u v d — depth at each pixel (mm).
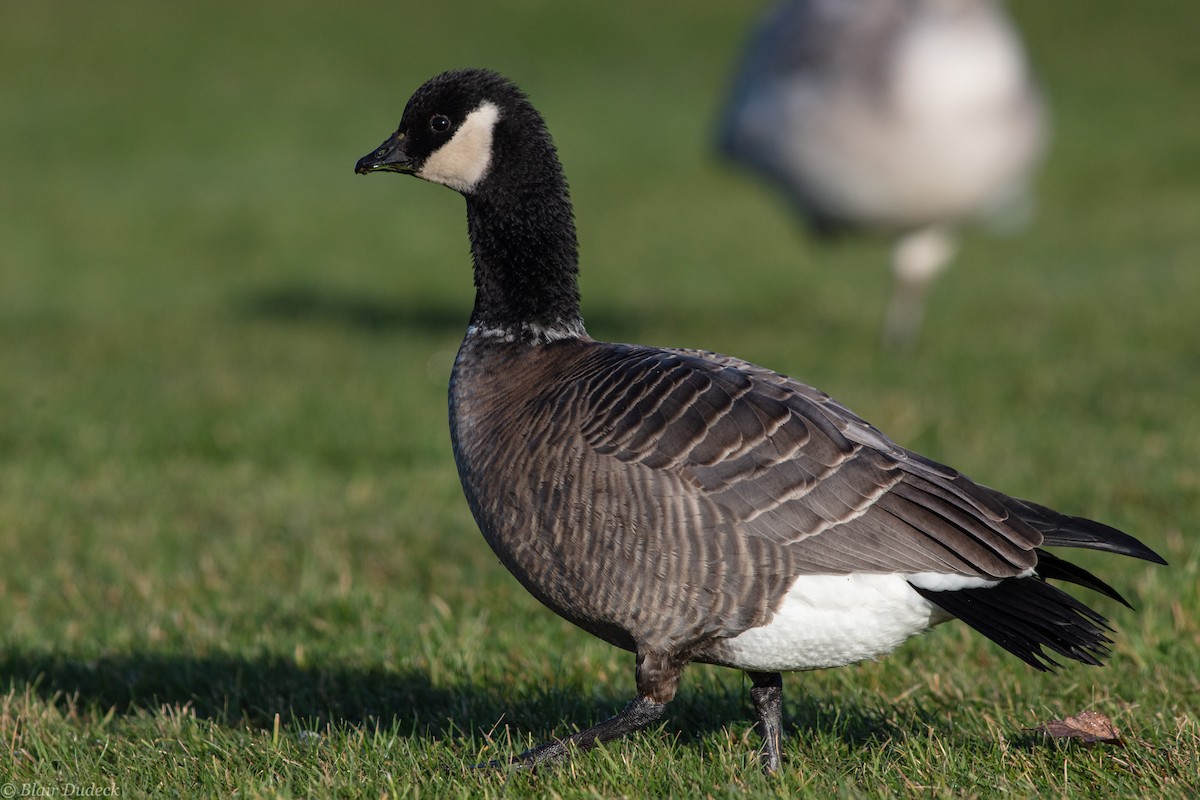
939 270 28578
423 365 20438
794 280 28203
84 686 9078
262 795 6754
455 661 9039
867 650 6766
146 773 7289
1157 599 9594
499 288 7699
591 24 61406
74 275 29391
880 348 20031
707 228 34844
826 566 6535
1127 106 47062
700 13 63344
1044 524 6805
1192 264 26828
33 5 61406
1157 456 13602
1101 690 8195
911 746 7281
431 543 12070
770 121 19188
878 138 18312
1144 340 19859
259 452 15508
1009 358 18953
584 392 6938
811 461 6629
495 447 7047
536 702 8305
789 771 6965
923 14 18219
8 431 16000
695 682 8828
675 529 6508
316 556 11742
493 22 61469
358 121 47750
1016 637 6359
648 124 47188
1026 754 7133
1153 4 61188
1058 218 34438
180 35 58375
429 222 35562
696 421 6645
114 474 14508
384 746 7461
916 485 6684
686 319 23281
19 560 11734
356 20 61250
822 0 19062
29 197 37219
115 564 11602
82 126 46219
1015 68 18453
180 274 30031
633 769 6883
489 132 7809
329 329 23844
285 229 34344
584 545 6660
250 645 9648
